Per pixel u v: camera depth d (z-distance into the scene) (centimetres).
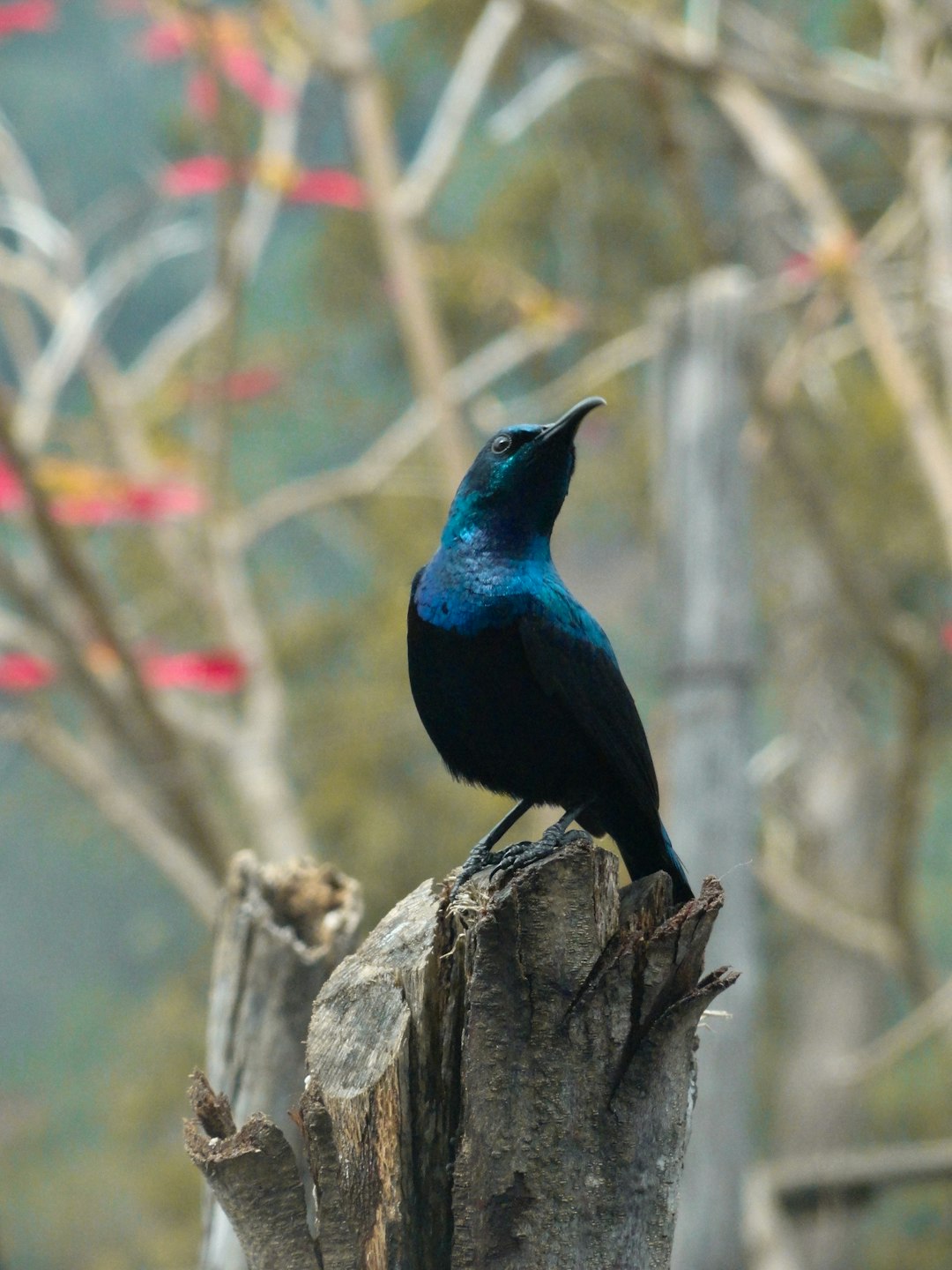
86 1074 2583
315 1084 382
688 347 777
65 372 1300
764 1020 2256
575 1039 372
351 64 1316
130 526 1666
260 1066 535
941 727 1561
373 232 1900
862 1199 1163
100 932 3612
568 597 564
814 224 1176
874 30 1783
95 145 3728
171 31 1395
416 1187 380
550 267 1947
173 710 1398
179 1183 1816
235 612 1414
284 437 2153
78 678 1165
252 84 1387
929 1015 1182
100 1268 2011
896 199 1764
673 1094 376
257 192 1387
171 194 1363
